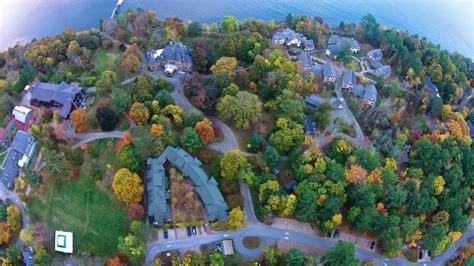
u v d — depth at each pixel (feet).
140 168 577.43
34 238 543.80
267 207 546.67
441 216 586.04
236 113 619.67
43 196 589.73
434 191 599.98
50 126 641.81
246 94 628.28
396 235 546.26
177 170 581.53
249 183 563.07
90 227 559.79
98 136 634.02
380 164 615.57
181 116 627.87
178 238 544.62
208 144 623.77
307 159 579.07
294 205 550.77
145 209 552.82
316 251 561.43
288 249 556.10
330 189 556.92
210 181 572.92
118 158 586.86
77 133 636.48
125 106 635.25
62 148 588.91
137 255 501.56
